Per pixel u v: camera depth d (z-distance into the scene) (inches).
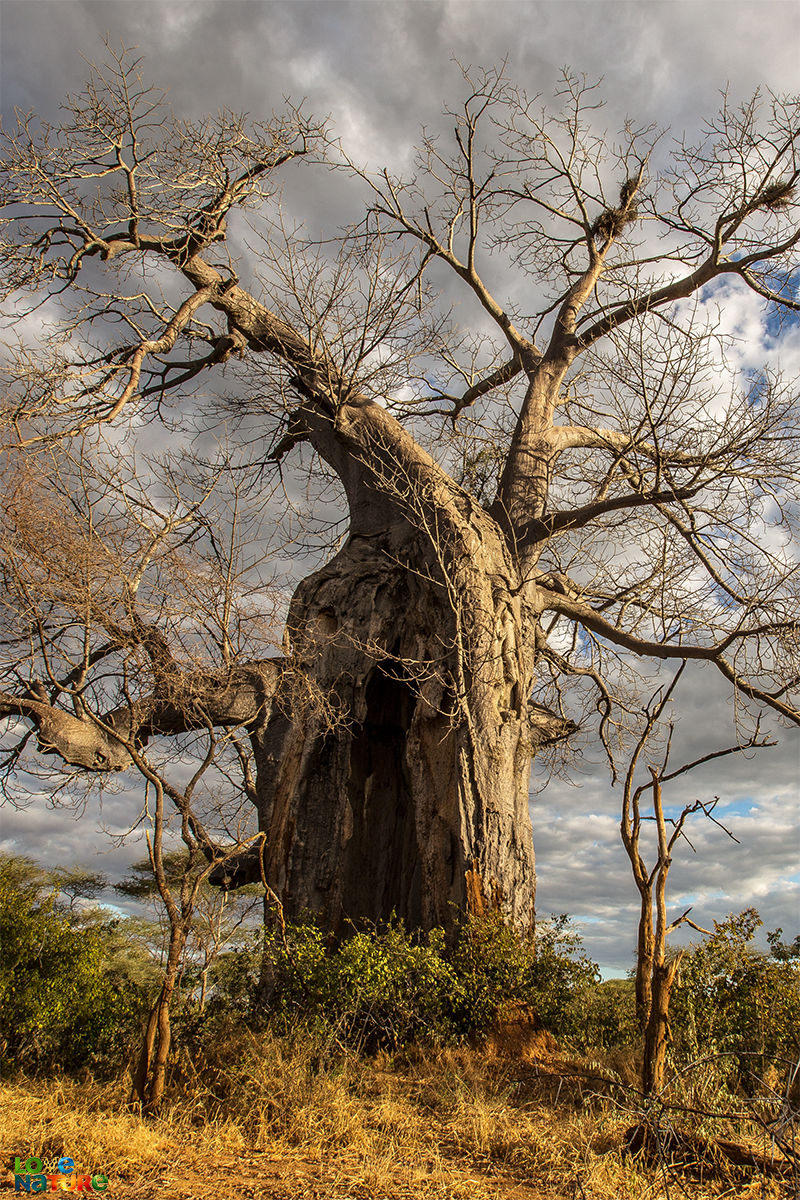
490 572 439.2
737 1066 231.0
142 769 233.9
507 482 500.1
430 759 400.8
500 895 367.9
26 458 272.7
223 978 343.9
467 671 405.1
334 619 444.1
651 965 200.5
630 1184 159.6
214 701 343.3
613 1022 329.7
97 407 411.2
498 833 379.2
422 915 379.9
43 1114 197.8
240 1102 211.3
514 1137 194.9
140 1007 303.6
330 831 402.9
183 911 230.7
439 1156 185.0
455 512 442.0
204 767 248.1
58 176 429.4
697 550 460.8
